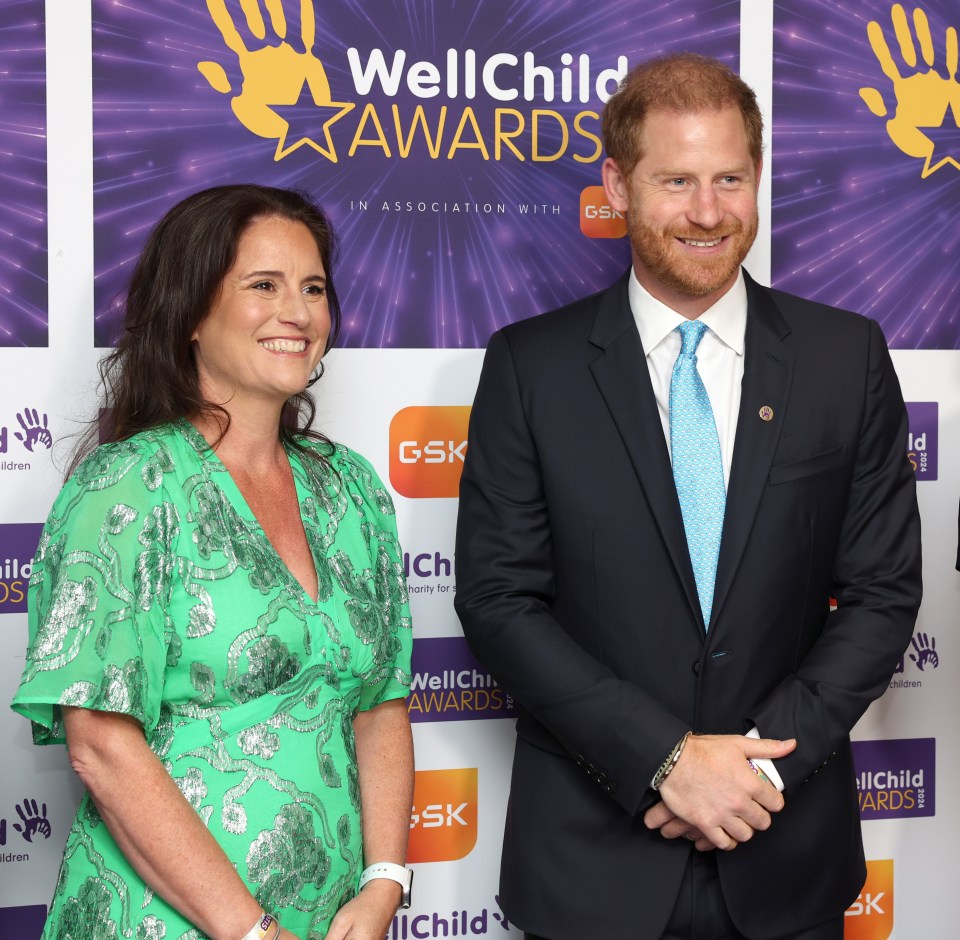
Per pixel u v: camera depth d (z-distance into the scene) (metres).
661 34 2.12
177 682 1.33
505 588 1.64
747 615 1.60
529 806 1.70
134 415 1.47
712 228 1.60
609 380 1.67
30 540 1.95
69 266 1.94
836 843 1.67
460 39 2.05
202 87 1.96
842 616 1.64
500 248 2.09
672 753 1.51
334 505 1.55
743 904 1.59
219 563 1.35
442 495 2.11
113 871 1.32
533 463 1.69
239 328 1.43
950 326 2.28
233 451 1.46
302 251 1.48
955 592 2.29
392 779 1.57
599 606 1.63
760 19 2.15
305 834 1.34
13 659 1.95
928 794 2.30
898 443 1.73
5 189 1.91
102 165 1.94
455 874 2.14
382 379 2.07
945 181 2.26
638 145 1.64
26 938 1.97
